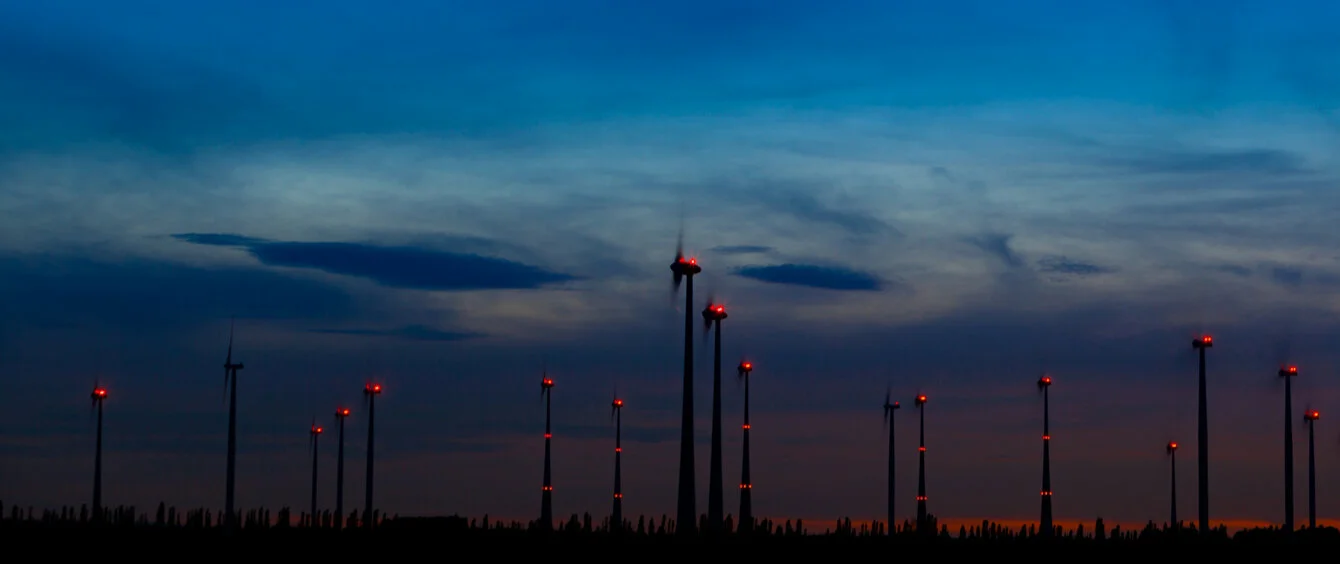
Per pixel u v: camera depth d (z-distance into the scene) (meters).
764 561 119.12
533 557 118.44
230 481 133.12
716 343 112.38
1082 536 166.62
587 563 114.19
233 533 132.75
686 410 105.38
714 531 111.38
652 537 139.50
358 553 122.12
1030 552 136.88
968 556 131.50
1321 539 161.12
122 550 121.12
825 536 158.50
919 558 128.12
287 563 113.25
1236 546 144.62
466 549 126.38
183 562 112.75
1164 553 136.62
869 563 122.38
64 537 134.00
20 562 109.94
